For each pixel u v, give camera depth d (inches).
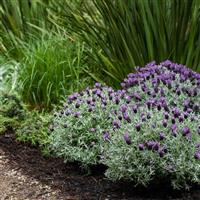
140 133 202.2
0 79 295.6
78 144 223.0
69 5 309.3
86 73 292.0
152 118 207.3
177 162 194.9
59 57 293.4
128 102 230.4
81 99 237.8
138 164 197.3
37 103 289.6
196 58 273.0
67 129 225.1
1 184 216.1
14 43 319.9
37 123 255.9
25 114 265.1
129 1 272.2
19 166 229.8
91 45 289.3
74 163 231.3
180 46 273.7
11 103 265.3
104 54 287.6
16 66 295.7
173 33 272.7
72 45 302.0
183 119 207.6
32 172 224.7
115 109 227.5
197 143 199.2
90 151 220.2
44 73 286.2
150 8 270.4
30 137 248.2
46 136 244.5
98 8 278.2
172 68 255.1
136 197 203.5
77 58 297.0
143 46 275.9
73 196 206.2
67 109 229.5
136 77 250.1
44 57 290.5
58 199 204.8
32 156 238.8
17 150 243.9
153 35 272.1
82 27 292.5
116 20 273.9
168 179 203.3
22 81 291.0
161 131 200.7
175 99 229.5
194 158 196.9
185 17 268.8
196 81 243.8
